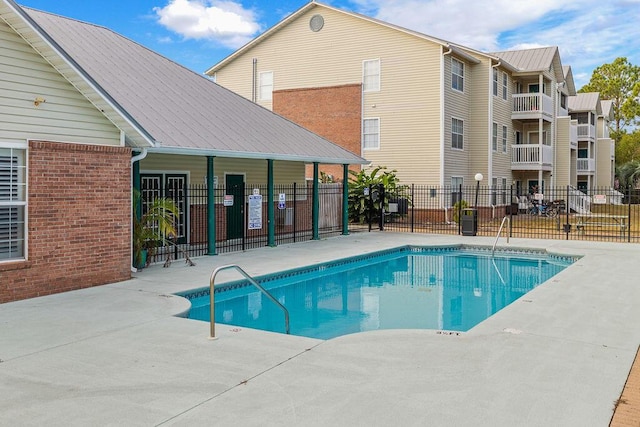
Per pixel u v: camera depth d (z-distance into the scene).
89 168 10.38
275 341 7.06
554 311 8.91
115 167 10.89
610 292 10.46
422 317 10.30
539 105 33.34
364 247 17.81
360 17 28.58
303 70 30.48
